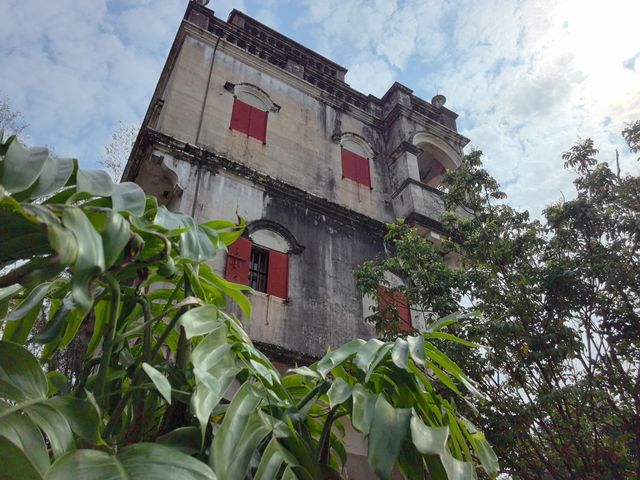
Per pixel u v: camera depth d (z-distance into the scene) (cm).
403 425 286
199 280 370
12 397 223
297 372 337
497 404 805
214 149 1211
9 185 221
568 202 961
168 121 1181
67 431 222
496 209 1048
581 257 924
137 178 1104
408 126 1658
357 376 365
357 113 1656
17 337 342
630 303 914
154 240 303
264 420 298
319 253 1182
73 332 365
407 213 1392
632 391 810
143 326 303
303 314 1055
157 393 317
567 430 809
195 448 273
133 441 280
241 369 319
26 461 187
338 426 407
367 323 1139
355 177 1470
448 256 1350
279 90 1491
